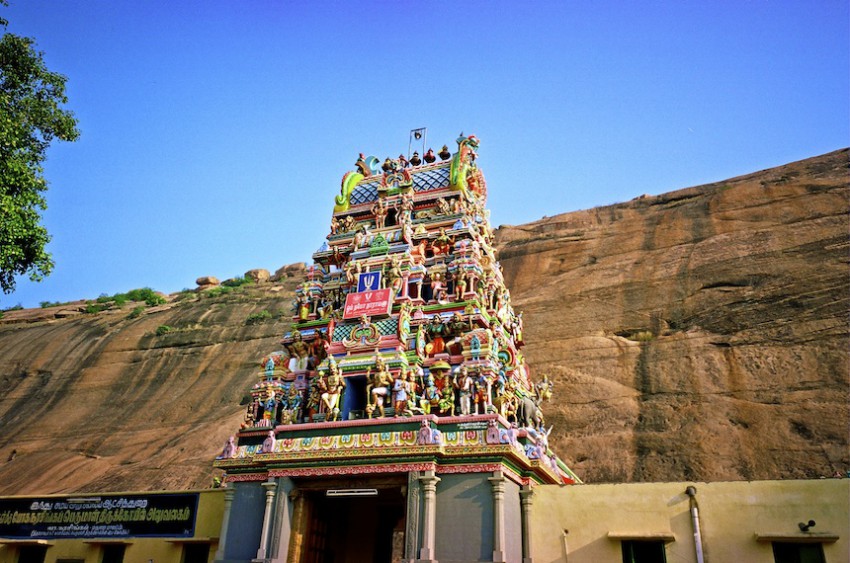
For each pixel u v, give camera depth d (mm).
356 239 23359
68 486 40438
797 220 42094
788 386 32281
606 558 16562
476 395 18938
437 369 19891
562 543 17047
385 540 22109
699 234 45375
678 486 16812
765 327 36062
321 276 24141
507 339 23031
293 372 21922
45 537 23484
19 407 52969
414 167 26375
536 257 50719
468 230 22531
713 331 37406
